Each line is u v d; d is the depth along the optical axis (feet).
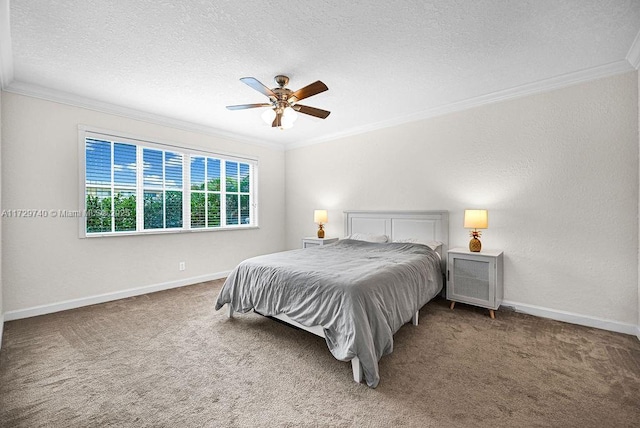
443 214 11.54
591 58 7.90
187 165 13.78
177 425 4.78
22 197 9.43
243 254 16.07
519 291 9.98
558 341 7.73
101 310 10.18
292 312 7.26
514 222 10.05
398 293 7.46
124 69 8.44
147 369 6.43
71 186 10.38
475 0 5.66
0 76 8.22
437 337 8.02
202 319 9.39
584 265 8.85
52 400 5.35
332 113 12.32
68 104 10.30
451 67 8.38
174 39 6.97
